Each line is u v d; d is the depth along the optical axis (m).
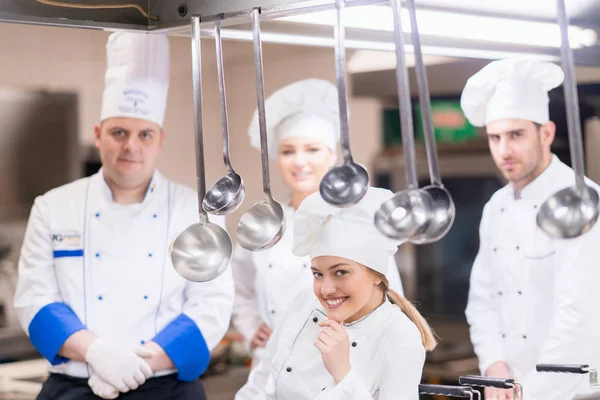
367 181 1.42
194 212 2.78
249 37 1.95
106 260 2.66
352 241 1.71
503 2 1.66
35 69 4.00
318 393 1.86
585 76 2.79
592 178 2.94
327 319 1.89
